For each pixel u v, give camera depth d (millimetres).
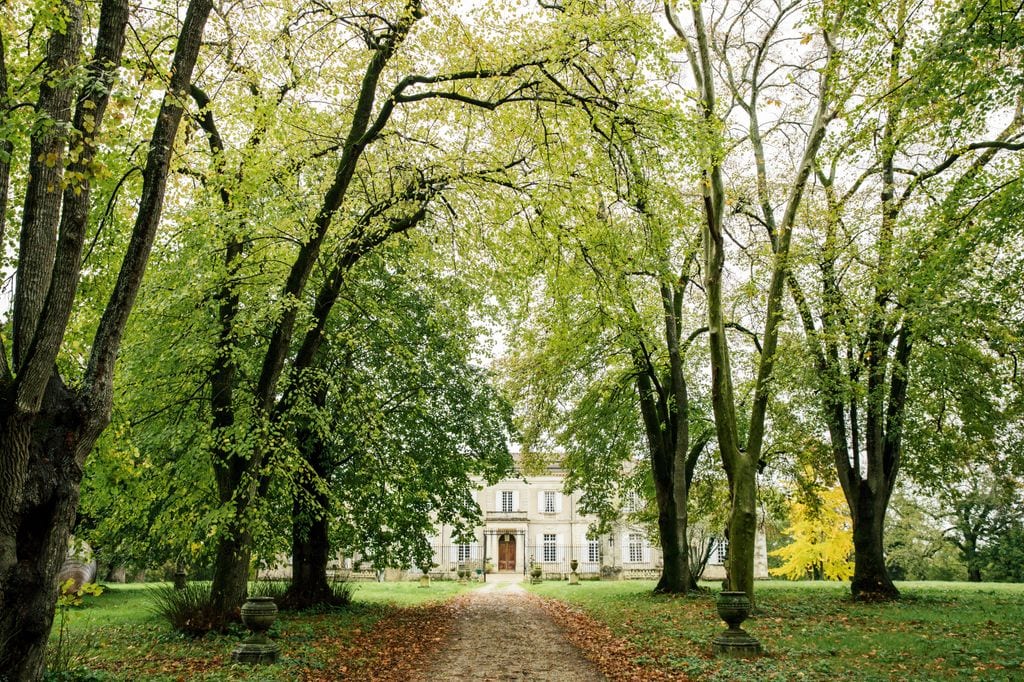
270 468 12914
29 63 9523
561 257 14172
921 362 18297
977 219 11891
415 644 13430
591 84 12320
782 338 19250
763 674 9266
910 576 45688
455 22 12539
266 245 13930
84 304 12234
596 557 60281
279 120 13062
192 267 13711
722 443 13641
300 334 16547
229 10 11930
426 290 19000
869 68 11578
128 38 9047
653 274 16500
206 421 13641
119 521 14727
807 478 25484
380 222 14773
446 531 58875
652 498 29109
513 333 21750
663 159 12883
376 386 18719
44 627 6465
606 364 23422
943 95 10609
